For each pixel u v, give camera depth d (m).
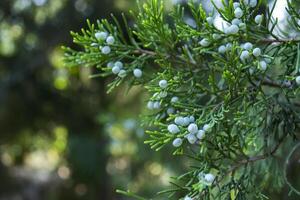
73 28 1.87
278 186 0.59
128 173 2.18
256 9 0.49
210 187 0.48
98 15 1.76
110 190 2.37
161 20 0.53
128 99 2.02
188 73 0.53
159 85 0.50
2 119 2.11
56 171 2.66
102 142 2.27
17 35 2.04
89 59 0.55
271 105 0.53
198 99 0.53
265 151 0.54
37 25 1.97
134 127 1.80
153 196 1.91
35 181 2.56
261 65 0.48
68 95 2.18
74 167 2.26
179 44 0.56
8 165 2.68
